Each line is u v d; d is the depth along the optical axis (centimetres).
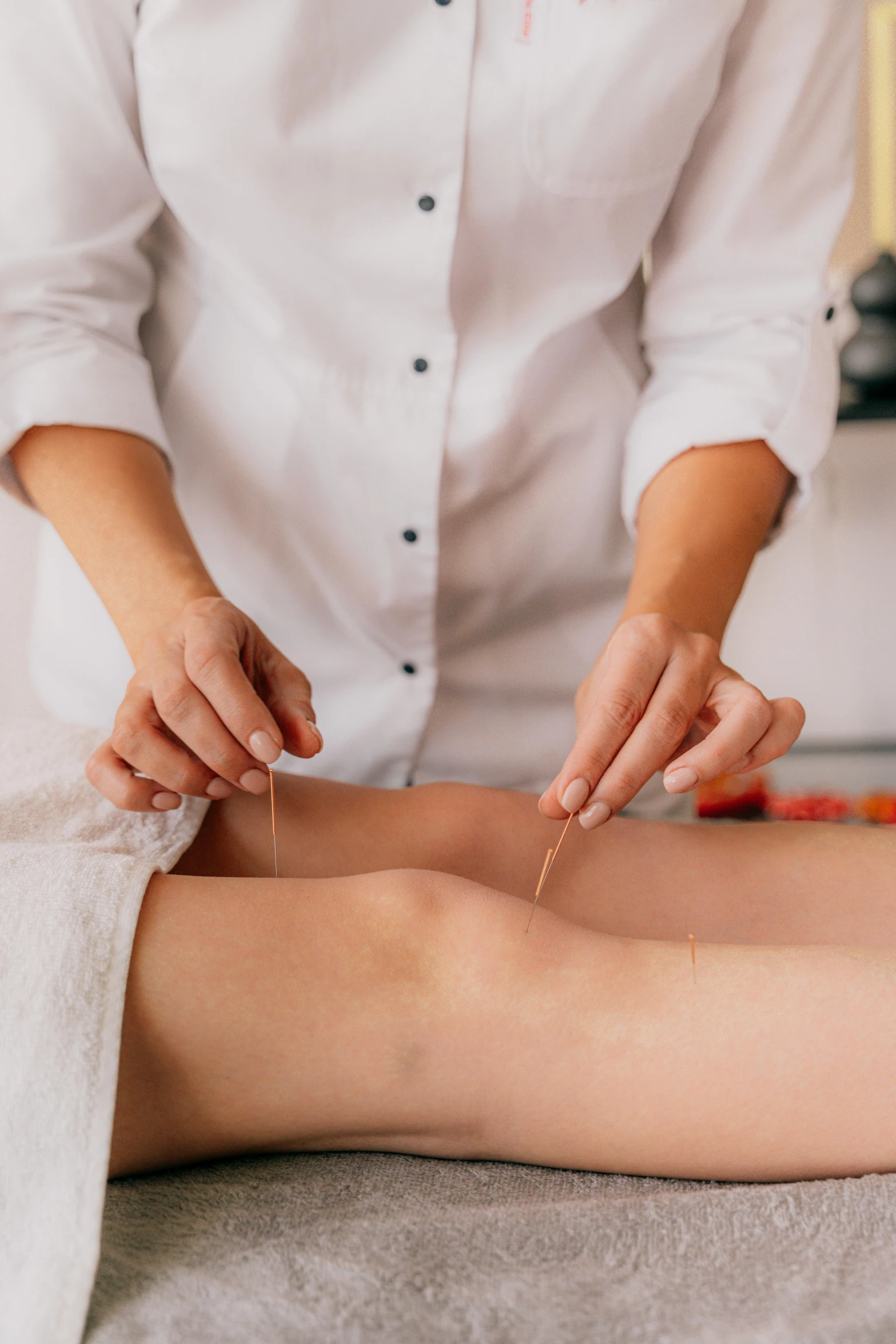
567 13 84
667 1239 47
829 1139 52
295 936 55
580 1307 43
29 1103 48
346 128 86
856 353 217
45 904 54
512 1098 54
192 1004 53
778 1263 45
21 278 92
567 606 106
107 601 79
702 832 75
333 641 103
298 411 95
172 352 101
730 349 96
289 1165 56
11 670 204
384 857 74
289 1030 53
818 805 210
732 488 89
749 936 71
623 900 73
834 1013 53
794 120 95
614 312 103
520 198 88
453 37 84
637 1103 53
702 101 90
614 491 102
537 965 55
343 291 91
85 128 90
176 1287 45
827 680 246
